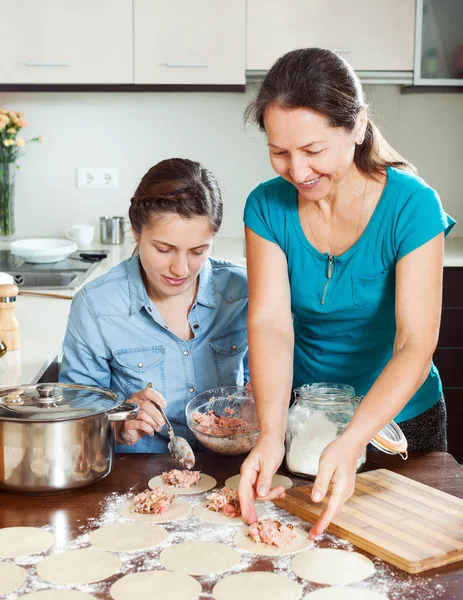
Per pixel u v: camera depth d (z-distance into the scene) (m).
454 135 3.80
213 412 1.61
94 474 1.39
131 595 1.09
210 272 1.83
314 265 1.60
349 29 3.37
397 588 1.10
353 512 1.29
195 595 1.09
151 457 1.56
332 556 1.19
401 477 1.42
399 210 1.48
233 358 1.86
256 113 1.36
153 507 1.32
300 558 1.19
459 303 3.26
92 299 1.77
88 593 1.10
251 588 1.11
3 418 1.34
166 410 1.80
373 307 1.58
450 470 1.48
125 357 1.78
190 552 1.21
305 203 1.57
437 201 1.47
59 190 3.81
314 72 1.27
